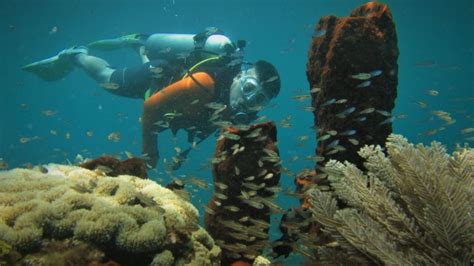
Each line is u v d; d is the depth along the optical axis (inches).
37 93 4185.5
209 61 337.1
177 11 1780.3
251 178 151.6
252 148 152.2
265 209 162.7
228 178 154.2
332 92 150.9
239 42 346.9
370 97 148.4
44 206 112.6
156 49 429.4
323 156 161.0
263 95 313.4
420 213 92.4
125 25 1956.2
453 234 80.1
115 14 1732.3
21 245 102.8
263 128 157.9
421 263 82.6
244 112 316.2
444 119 243.9
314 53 167.3
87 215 114.6
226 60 337.4
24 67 595.5
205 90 324.5
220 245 150.7
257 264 152.3
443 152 103.3
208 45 360.5
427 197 81.1
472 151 119.8
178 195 155.6
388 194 97.7
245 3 1673.2
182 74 376.5
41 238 107.8
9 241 101.6
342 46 146.6
